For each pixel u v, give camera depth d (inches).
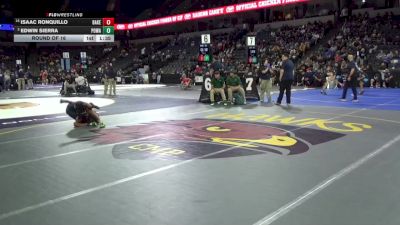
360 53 1006.4
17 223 158.4
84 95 861.8
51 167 246.4
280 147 293.4
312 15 1496.1
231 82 593.0
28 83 1214.3
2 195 193.3
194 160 257.8
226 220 158.9
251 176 220.1
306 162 249.0
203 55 911.0
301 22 1432.1
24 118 485.7
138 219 161.3
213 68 621.6
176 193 193.2
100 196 190.2
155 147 299.4
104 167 244.2
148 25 1685.5
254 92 647.1
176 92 909.8
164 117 469.4
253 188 198.8
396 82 920.3
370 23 1171.9
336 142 309.4
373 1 1321.4
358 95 723.4
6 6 1739.7
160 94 848.9
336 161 250.4
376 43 1074.1
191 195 189.9
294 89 912.9
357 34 1141.1
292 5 1544.0
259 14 1633.9
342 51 1058.1
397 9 1221.7
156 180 215.3
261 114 479.5
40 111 565.0
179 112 514.9
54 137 352.2
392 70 927.7
